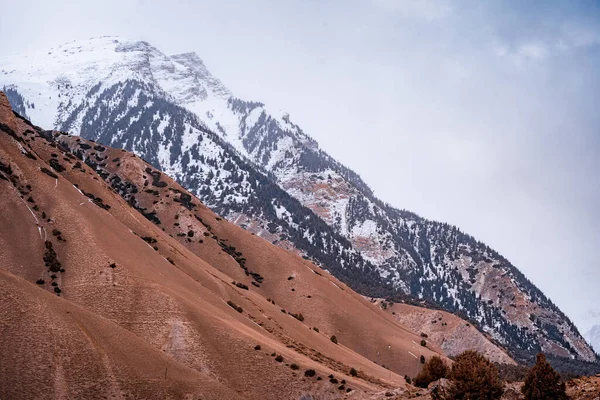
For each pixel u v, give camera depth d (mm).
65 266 104000
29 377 65438
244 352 94250
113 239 116062
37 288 79125
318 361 106625
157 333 92562
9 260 100625
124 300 97438
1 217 108438
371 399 75938
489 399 63500
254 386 88625
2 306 71438
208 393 74500
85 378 68500
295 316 154750
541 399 59062
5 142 129250
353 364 121812
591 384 60031
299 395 89625
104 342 74875
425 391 71500
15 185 118438
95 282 100375
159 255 124375
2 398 61938
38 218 112688
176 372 76750
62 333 72188
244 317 116562
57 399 64625
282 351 100125
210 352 91500
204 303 110188
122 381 70312
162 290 101312
